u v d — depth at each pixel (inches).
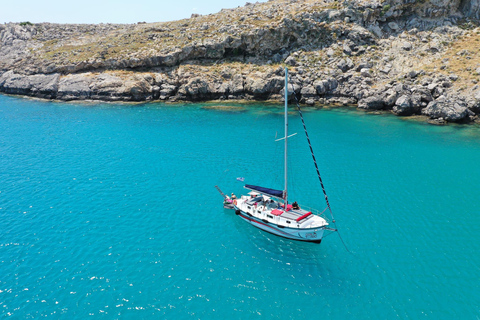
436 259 1338.6
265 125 3147.1
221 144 2659.9
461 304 1125.7
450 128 2928.2
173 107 3912.4
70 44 5615.2
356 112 3496.6
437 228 1536.7
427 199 1790.1
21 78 4936.0
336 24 4173.2
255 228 1574.8
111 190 1926.7
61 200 1818.4
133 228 1560.0
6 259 1350.9
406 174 2090.3
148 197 1845.5
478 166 2177.7
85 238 1486.2
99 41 5442.9
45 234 1515.7
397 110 3336.6
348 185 1955.0
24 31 6131.9
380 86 3604.8
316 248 1419.8
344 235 1494.8
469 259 1336.1
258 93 3998.5
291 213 1494.8
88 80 4443.9
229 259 1354.6
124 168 2230.6
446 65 3506.4
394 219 1609.3
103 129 3107.8
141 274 1268.5
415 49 3846.0
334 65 3978.8
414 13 4114.2
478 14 3966.5
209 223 1604.3
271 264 1327.5
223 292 1186.6
